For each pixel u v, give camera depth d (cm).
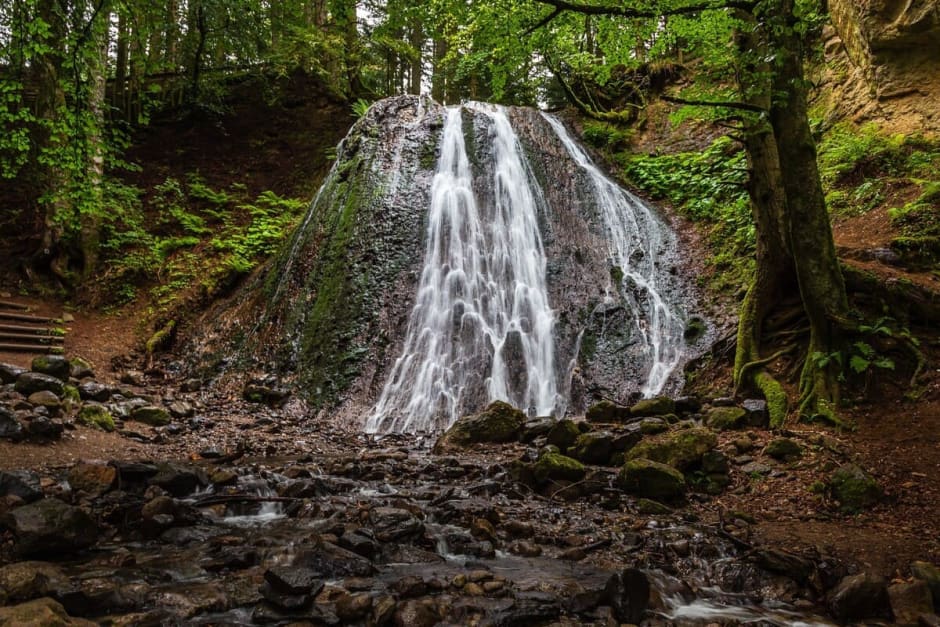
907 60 1196
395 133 1606
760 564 446
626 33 805
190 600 351
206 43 1955
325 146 2056
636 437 711
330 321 1211
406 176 1484
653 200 1561
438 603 353
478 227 1409
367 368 1126
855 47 1302
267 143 2064
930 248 925
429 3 824
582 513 561
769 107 791
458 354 1166
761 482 620
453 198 1449
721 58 896
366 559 412
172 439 809
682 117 963
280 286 1359
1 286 1431
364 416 1048
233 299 1461
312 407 1077
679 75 1886
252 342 1263
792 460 650
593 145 1814
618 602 366
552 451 727
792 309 915
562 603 368
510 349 1170
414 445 884
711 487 620
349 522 506
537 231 1418
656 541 488
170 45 2138
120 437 772
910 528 508
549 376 1134
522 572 421
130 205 1700
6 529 413
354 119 2133
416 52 2222
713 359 996
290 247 1462
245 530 484
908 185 1080
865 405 748
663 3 691
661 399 846
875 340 788
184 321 1416
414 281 1271
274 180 1972
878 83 1238
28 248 1534
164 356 1314
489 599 365
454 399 1090
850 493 562
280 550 425
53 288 1476
